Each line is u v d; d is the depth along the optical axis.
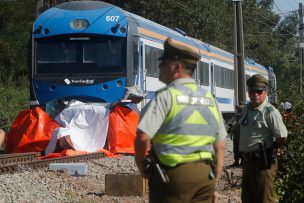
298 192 11.70
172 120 6.52
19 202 13.45
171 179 6.47
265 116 9.74
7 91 41.72
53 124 23.75
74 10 25.52
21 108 40.16
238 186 16.08
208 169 6.61
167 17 58.91
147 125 6.43
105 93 24.73
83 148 23.16
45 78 25.31
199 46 35.25
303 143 11.84
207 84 36.16
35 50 25.55
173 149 6.50
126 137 23.81
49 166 18.06
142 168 6.61
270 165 9.78
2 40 54.25
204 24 59.84
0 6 57.75
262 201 9.80
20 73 54.12
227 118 43.97
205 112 6.65
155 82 27.52
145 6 58.56
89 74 24.91
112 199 14.22
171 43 6.74
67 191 14.90
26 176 16.08
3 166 17.91
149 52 26.86
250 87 9.83
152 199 6.62
